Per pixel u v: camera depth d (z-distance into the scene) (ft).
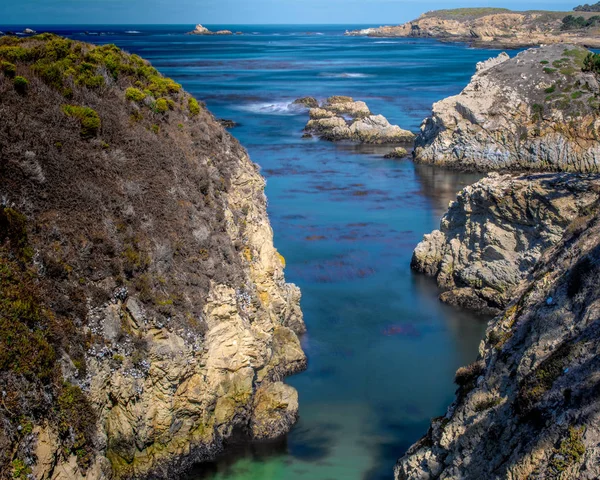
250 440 80.33
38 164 67.00
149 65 115.03
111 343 65.57
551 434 48.32
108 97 88.69
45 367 56.08
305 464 76.59
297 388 92.89
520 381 56.34
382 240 155.22
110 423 66.49
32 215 64.54
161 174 82.84
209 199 88.43
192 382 72.49
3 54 83.61
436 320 115.34
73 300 63.16
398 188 208.44
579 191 106.22
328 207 182.80
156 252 73.67
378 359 101.40
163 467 71.41
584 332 53.26
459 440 59.67
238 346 78.18
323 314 116.67
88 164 74.02
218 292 77.97
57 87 81.61
